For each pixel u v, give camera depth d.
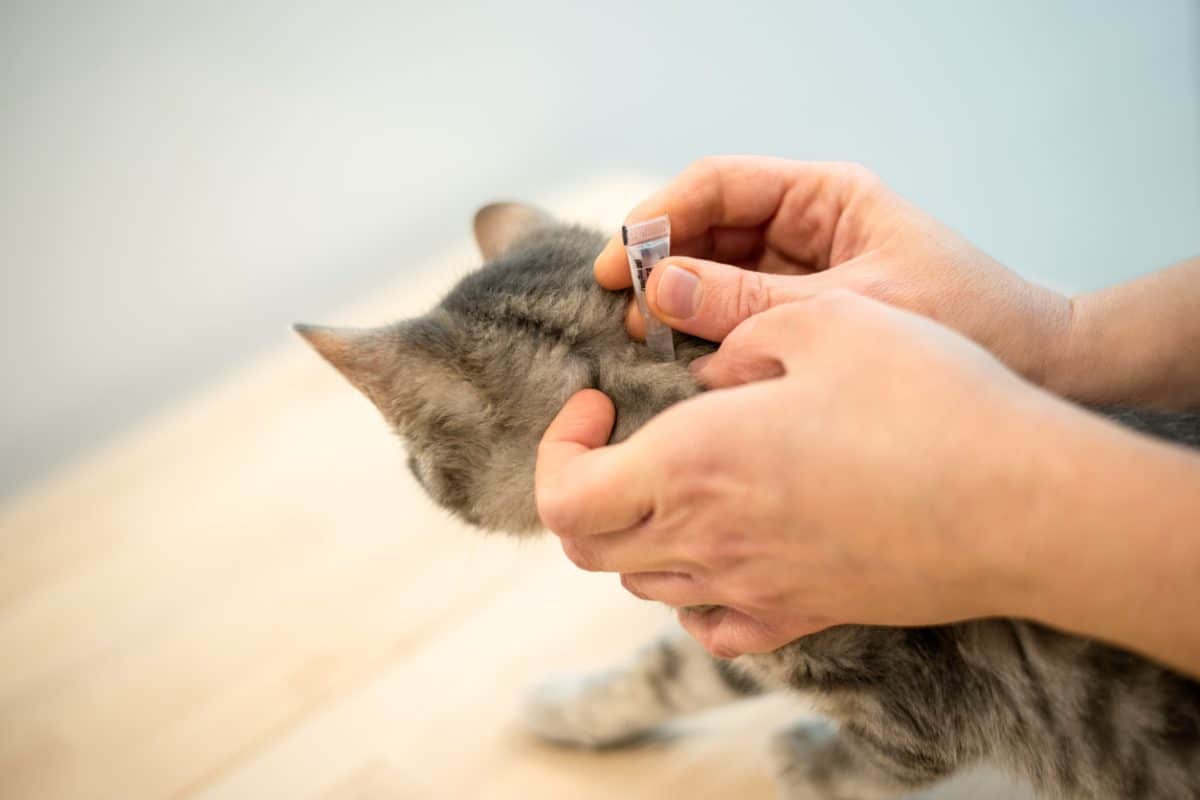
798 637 0.40
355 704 0.56
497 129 0.94
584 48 0.93
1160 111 0.76
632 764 0.52
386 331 0.43
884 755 0.44
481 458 0.44
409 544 0.65
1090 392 0.45
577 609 0.59
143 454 0.77
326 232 0.88
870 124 0.88
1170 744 0.38
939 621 0.36
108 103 0.76
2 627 0.63
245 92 0.81
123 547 0.67
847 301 0.36
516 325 0.43
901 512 0.33
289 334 0.87
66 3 0.72
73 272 0.78
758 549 0.36
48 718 0.58
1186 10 0.74
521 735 0.54
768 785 0.50
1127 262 0.77
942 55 0.83
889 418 0.33
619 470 0.35
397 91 0.87
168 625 0.62
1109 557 0.31
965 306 0.42
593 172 0.95
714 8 0.88
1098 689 0.39
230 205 0.83
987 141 0.84
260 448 0.75
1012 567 0.32
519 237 0.52
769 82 0.89
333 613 0.61
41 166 0.75
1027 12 0.80
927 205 0.86
